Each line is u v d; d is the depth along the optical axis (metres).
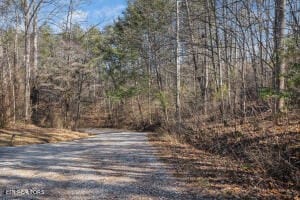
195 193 8.01
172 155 14.09
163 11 32.66
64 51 31.77
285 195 7.62
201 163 11.96
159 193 8.08
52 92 30.91
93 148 16.66
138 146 17.52
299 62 10.14
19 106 25.45
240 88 23.12
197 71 29.06
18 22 27.86
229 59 24.50
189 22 24.86
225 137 16.47
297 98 10.56
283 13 12.77
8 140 18.70
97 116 45.19
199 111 25.78
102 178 9.69
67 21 33.56
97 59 36.06
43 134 21.73
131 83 42.97
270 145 12.16
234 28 24.09
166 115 28.45
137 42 39.47
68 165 11.68
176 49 23.70
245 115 18.31
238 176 9.55
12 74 25.70
